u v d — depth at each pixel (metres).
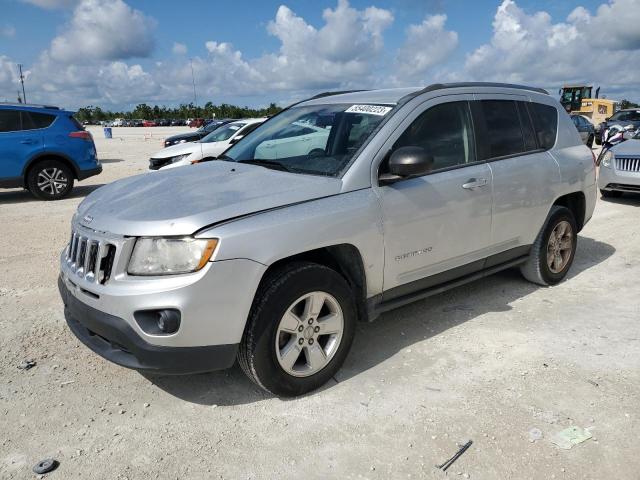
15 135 10.09
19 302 4.73
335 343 3.35
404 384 3.40
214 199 3.06
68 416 3.07
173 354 2.80
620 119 23.42
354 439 2.86
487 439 2.85
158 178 3.68
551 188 4.75
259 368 3.02
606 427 2.94
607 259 6.02
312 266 3.15
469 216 4.01
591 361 3.66
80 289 3.06
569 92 35.16
